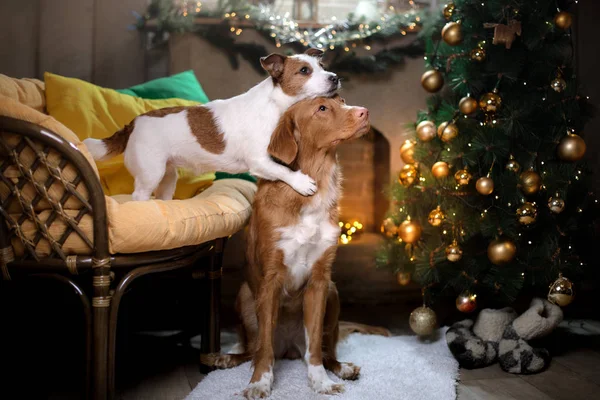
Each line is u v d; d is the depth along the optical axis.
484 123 2.81
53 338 2.90
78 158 1.65
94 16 3.89
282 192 2.16
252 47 3.79
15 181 1.72
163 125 2.28
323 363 2.37
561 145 2.62
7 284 1.91
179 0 3.98
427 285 2.88
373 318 3.38
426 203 2.97
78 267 1.75
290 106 2.23
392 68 3.97
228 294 3.70
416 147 2.96
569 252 2.77
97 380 1.75
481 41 2.76
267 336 2.18
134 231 1.76
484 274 2.83
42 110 2.67
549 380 2.37
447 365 2.47
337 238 2.23
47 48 3.85
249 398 2.07
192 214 1.97
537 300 2.64
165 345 2.81
